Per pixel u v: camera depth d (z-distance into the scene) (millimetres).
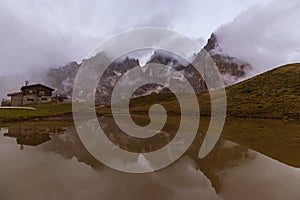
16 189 9109
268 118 56156
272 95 78250
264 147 19594
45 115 54281
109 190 9328
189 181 10492
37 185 9641
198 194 8875
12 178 10414
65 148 18312
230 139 24109
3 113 52500
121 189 9422
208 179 10773
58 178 10586
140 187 9586
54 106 76062
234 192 9203
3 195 8500
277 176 11391
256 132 30922
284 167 13109
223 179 10820
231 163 14148
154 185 9898
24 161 13672
